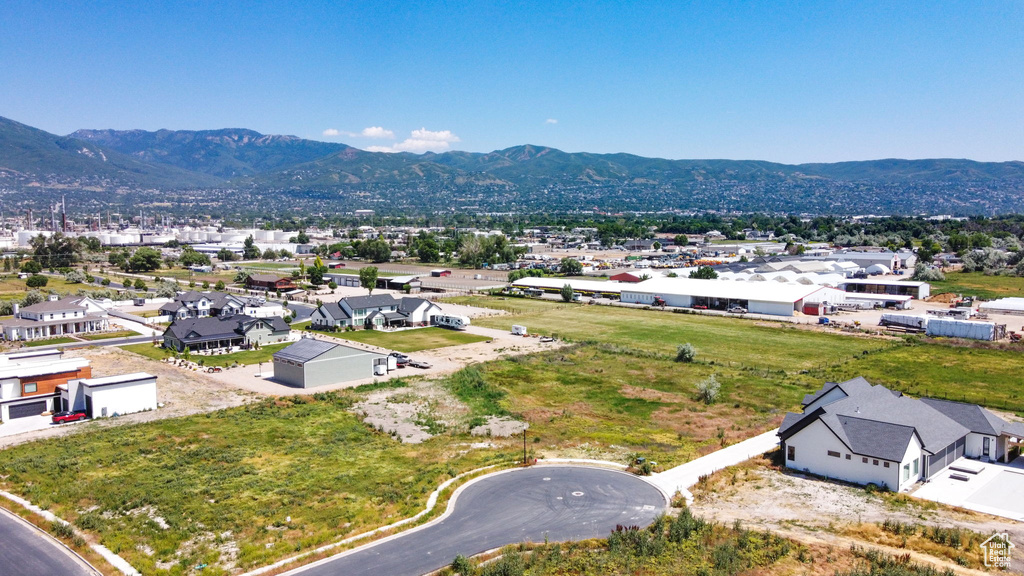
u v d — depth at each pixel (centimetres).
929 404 5362
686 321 11931
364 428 5941
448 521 4012
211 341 9531
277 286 16512
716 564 3416
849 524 3884
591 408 6556
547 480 4644
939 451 4675
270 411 6431
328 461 5066
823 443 4722
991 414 5162
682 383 7475
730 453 5203
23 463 4944
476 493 4425
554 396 7000
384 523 3975
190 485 4569
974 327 9856
